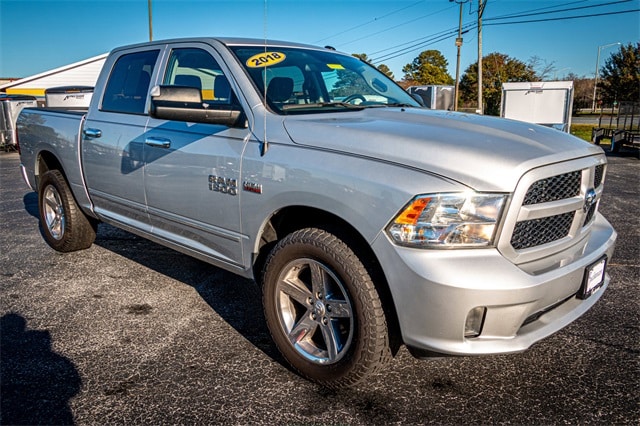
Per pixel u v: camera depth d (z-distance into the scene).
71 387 2.68
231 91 3.18
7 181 10.06
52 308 3.68
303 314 2.82
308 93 3.35
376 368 2.47
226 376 2.80
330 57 3.90
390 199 2.27
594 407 2.52
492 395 2.63
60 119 4.60
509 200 2.21
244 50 3.40
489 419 2.43
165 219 3.53
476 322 2.25
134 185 3.71
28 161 5.11
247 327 3.40
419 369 2.87
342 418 2.44
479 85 31.25
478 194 2.19
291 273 2.76
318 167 2.53
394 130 2.57
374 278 2.42
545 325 2.42
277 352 3.07
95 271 4.47
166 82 3.67
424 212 2.21
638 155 15.58
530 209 2.27
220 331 3.34
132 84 3.96
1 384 2.69
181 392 2.64
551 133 2.78
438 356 2.35
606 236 2.90
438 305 2.18
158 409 2.49
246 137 2.95
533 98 20.95
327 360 2.60
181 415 2.45
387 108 3.35
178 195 3.34
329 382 2.60
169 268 4.55
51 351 3.05
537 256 2.38
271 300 2.80
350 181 2.40
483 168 2.23
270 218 2.85
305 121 2.80
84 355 3.01
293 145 2.71
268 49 3.52
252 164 2.84
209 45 3.45
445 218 2.20
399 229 2.25
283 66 3.39
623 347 3.12
